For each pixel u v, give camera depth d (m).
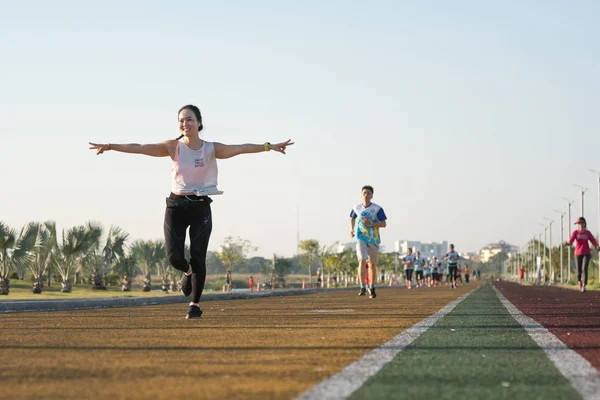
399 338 8.19
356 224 23.20
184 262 11.88
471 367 5.79
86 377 5.31
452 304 17.73
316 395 4.51
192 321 11.41
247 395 4.53
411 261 52.19
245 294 30.12
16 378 5.29
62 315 14.12
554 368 5.74
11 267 49.88
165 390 4.73
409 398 4.42
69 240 58.09
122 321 11.62
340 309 15.28
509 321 11.12
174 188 11.69
